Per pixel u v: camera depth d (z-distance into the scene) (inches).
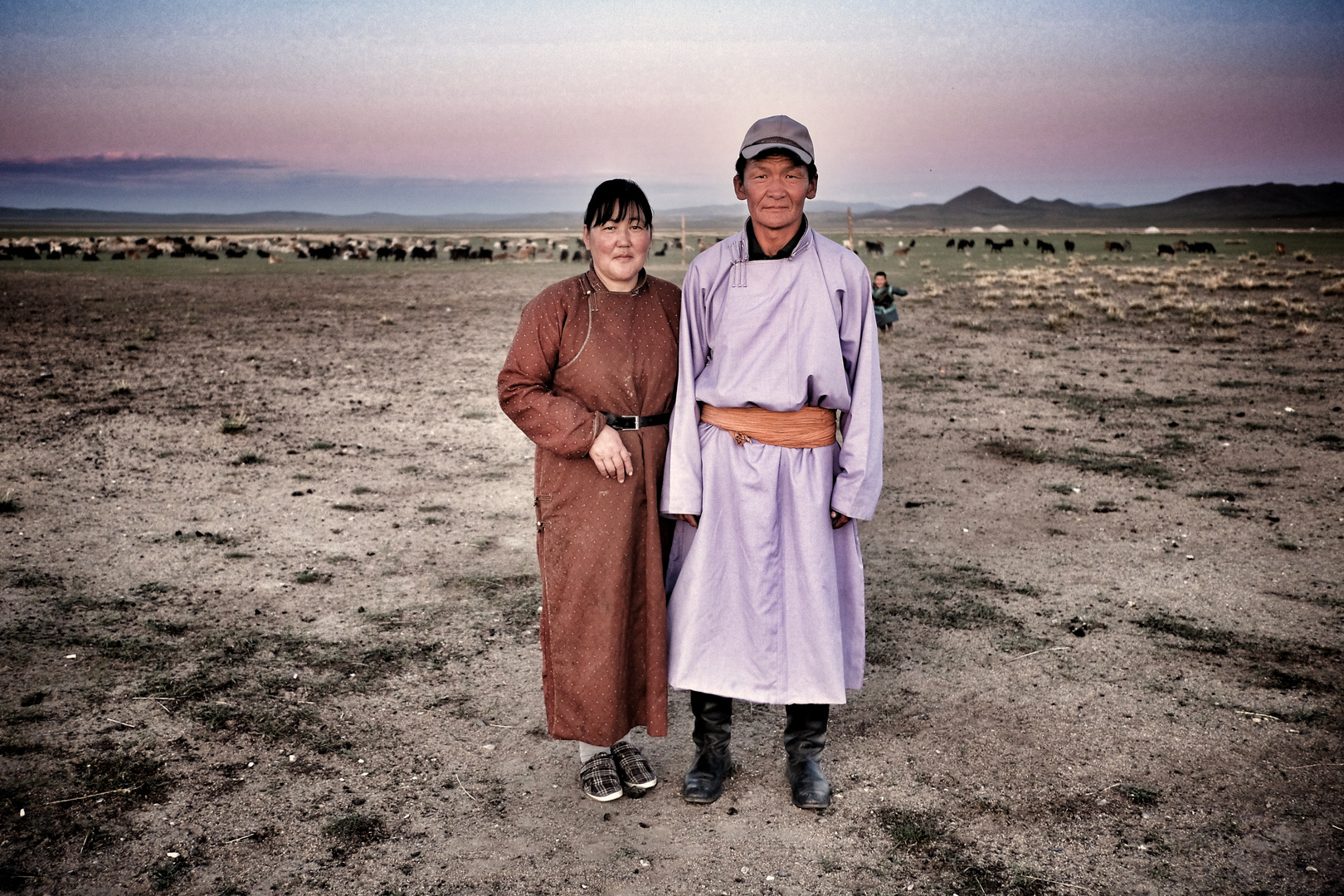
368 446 331.3
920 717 140.3
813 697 114.3
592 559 110.7
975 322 762.2
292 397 430.9
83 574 199.0
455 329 781.3
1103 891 99.7
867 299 111.0
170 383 467.2
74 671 153.0
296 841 109.0
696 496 112.0
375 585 196.4
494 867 104.7
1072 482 279.4
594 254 111.4
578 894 100.0
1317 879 101.3
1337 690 147.9
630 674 115.6
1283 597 187.8
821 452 112.5
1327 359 528.4
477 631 173.2
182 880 101.7
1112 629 173.2
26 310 898.7
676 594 117.3
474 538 229.1
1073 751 129.6
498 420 382.0
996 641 168.1
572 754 131.3
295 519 242.2
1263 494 263.4
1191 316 749.3
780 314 108.2
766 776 125.6
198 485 274.4
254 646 164.6
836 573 116.8
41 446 318.7
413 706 144.2
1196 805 116.0
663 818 115.3
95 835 109.7
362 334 729.0
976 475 288.2
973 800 117.7
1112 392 434.9
